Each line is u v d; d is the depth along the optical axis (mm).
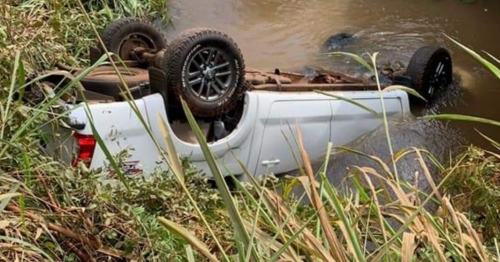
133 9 7500
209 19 8453
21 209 2037
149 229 2674
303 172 2391
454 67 7062
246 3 8953
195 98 4180
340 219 1837
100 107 3746
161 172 3293
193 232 2646
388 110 5328
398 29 8562
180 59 4062
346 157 4859
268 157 4609
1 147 2598
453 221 1977
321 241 1928
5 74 3326
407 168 4590
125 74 4500
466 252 1905
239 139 4414
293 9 9031
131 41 5121
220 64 4289
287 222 1832
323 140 4883
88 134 3625
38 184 2586
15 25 4262
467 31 8594
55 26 4820
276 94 4641
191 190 3143
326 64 7430
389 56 7672
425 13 9125
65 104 3633
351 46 7961
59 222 2496
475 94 6316
